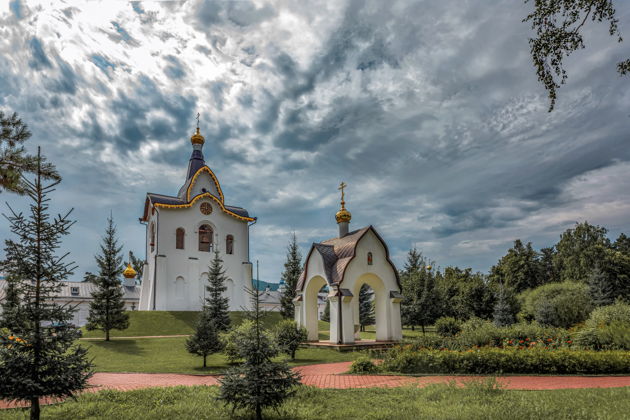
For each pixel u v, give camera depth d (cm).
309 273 2527
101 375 1498
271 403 834
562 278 6069
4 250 775
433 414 830
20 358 759
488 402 910
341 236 2684
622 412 808
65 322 820
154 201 4112
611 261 4847
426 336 1938
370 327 5009
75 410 898
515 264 5850
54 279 810
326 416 856
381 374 1448
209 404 955
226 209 4466
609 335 1596
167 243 4044
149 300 4000
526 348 1598
